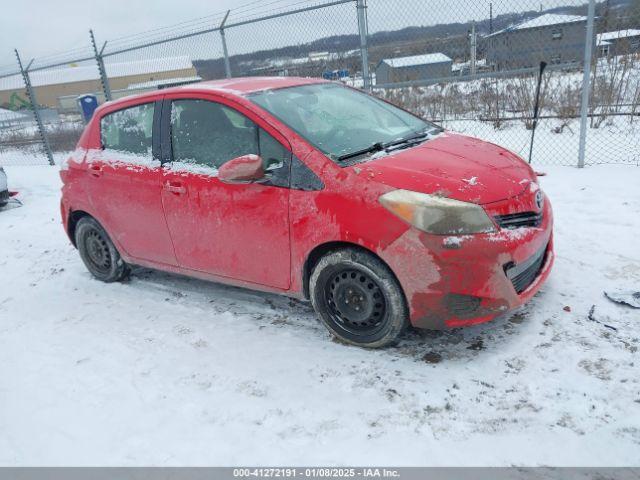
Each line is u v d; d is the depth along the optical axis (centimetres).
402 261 281
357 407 272
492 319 312
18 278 527
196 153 370
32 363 353
